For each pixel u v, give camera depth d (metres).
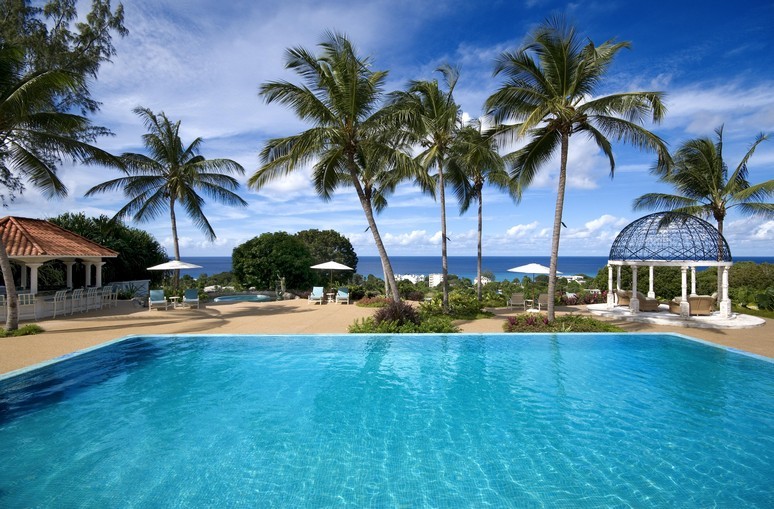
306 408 7.44
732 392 8.22
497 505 4.57
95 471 5.25
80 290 18.31
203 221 25.67
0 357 9.97
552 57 13.42
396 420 6.91
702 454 5.75
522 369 9.72
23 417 6.92
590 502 4.63
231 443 6.07
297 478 5.14
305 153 14.53
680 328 15.22
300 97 13.78
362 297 26.42
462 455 5.73
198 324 15.37
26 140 14.73
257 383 8.73
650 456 5.71
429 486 4.96
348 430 6.53
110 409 7.30
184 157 24.98
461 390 8.36
